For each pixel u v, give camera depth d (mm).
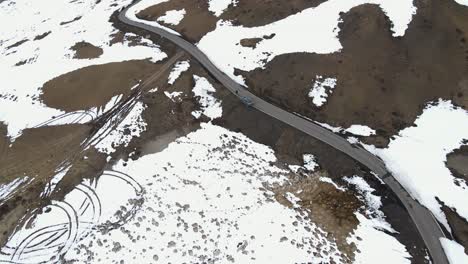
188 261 30156
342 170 35906
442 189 33500
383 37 43625
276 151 38344
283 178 35969
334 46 44406
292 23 48875
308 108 41031
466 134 37094
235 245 30938
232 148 39062
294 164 37094
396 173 35094
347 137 38312
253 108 42094
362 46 43594
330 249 30484
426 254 29719
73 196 35750
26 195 36344
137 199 34875
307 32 46969
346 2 48094
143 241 31703
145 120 42688
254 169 36875
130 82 47344
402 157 36062
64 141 41344
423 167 35188
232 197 34438
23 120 44969
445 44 42406
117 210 34156
